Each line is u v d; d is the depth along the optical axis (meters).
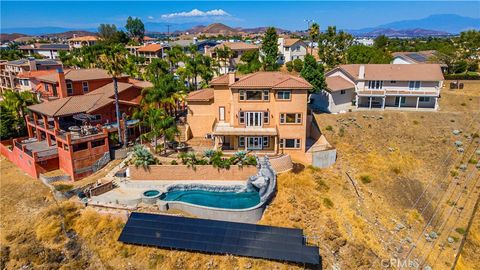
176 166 44.06
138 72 82.81
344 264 36.09
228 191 42.50
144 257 34.00
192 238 34.44
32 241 36.88
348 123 59.62
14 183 45.94
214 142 52.00
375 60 87.69
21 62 88.62
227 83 50.34
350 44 102.69
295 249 33.47
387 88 66.12
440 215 44.12
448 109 65.06
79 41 162.50
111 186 42.94
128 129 54.75
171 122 48.62
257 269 32.84
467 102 67.50
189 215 38.44
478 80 79.81
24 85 79.19
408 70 66.62
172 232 34.94
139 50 127.19
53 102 52.78
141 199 39.56
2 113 57.72
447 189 47.72
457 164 51.41
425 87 64.94
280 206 40.06
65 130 49.97
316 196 42.94
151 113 48.91
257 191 42.22
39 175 46.44
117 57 48.22
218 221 35.88
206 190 42.78
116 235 36.28
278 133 48.31
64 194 41.53
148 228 35.41
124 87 57.53
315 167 49.06
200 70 70.12
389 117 61.25
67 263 34.75
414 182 48.72
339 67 69.62
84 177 46.19
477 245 40.62
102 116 53.41
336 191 44.94
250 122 48.47
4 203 42.41
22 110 59.16
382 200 45.53
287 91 46.88
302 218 39.22
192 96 54.62
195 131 55.53
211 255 33.72
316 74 61.88
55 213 39.09
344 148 54.12
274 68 83.12
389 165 51.09
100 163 47.62
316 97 67.81
